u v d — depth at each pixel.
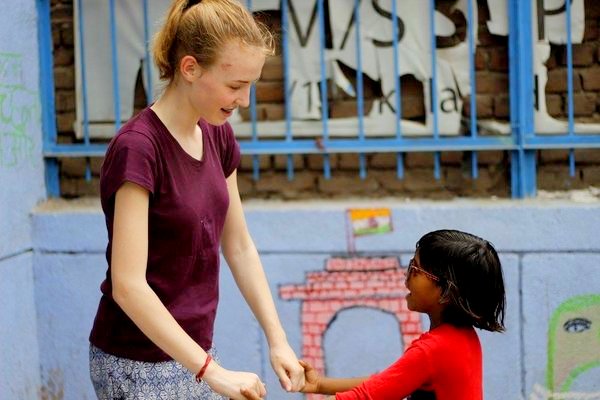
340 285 4.52
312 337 4.56
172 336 2.54
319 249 4.52
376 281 4.50
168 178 2.63
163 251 2.68
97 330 2.79
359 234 4.49
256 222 4.54
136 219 2.56
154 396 2.74
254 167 4.75
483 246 2.80
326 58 4.66
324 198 4.77
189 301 2.76
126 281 2.55
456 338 2.75
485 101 4.60
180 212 2.65
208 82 2.59
